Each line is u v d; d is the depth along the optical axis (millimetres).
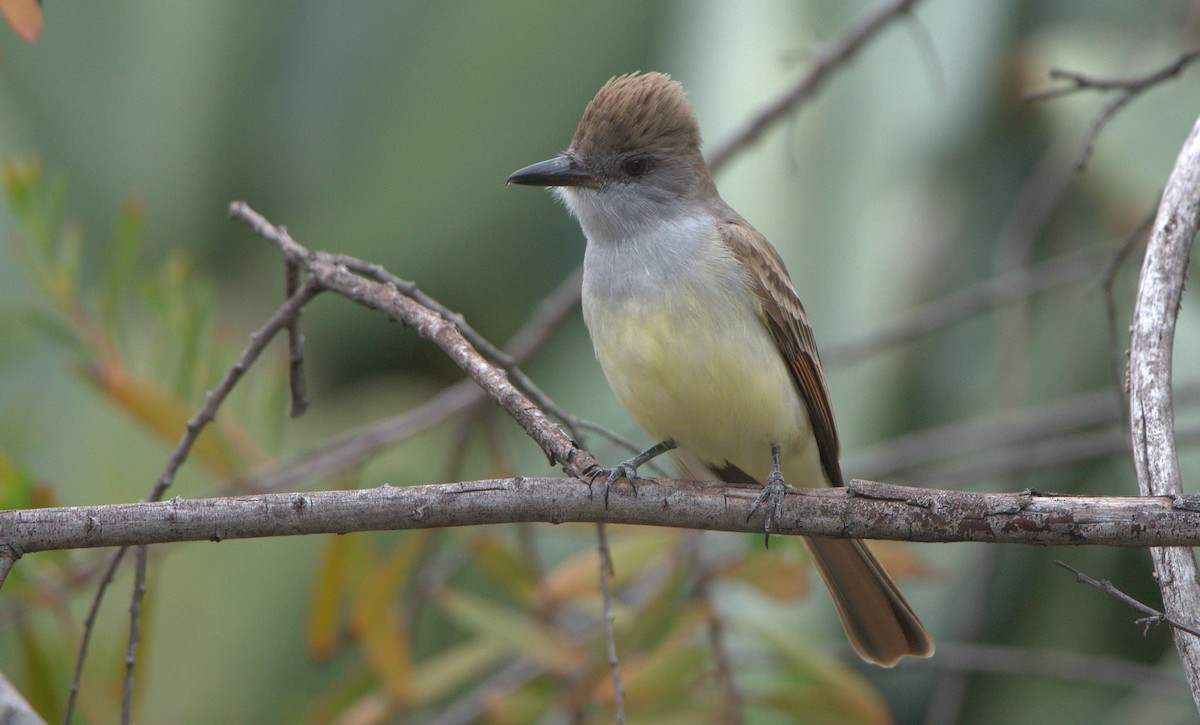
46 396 10164
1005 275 9516
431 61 12992
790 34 10789
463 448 8719
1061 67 10961
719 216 8016
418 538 7645
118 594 9430
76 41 13016
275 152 13023
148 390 7387
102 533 5410
